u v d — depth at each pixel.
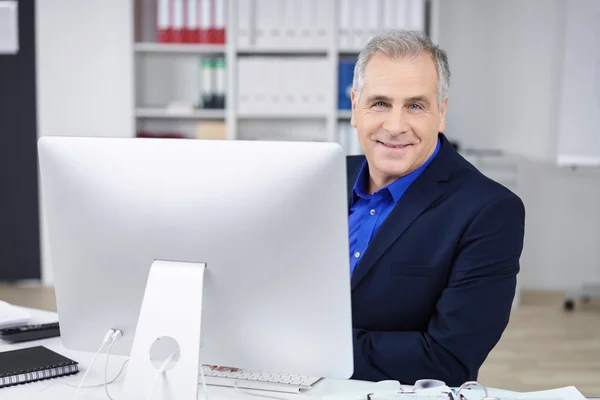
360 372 1.46
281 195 1.09
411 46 1.46
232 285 1.15
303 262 1.11
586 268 4.90
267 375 1.39
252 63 4.45
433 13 4.41
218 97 4.57
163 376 1.13
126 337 1.25
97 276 1.22
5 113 4.88
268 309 1.15
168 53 4.81
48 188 1.22
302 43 4.41
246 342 1.18
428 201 1.53
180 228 1.15
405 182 1.57
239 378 1.38
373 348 1.45
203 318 1.18
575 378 3.24
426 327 1.52
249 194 1.10
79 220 1.21
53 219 1.24
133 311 1.22
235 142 1.11
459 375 1.43
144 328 1.14
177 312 1.14
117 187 1.17
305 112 4.47
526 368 3.38
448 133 4.84
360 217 1.63
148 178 1.15
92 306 1.25
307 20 4.39
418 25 4.35
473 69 4.80
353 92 1.57
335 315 1.12
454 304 1.44
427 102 1.46
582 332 3.99
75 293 1.26
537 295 4.80
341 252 1.09
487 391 1.26
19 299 4.51
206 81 4.57
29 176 4.92
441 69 1.49
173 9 4.49
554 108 4.78
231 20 4.41
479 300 1.45
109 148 1.17
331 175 1.07
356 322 1.55
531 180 4.85
